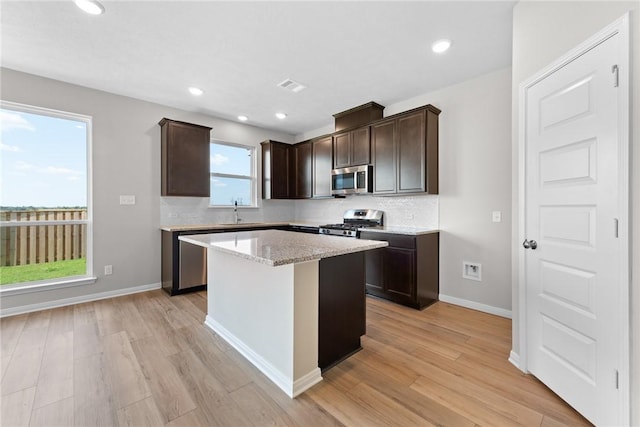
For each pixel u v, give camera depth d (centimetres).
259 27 216
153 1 188
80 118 325
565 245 154
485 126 297
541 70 168
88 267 332
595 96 135
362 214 418
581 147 143
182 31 221
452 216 325
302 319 171
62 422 143
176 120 376
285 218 536
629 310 122
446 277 331
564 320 155
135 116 360
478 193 304
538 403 158
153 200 375
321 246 190
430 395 165
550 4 164
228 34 225
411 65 276
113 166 344
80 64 274
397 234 316
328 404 158
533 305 179
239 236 252
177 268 351
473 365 197
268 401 160
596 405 137
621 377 125
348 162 404
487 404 157
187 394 165
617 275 126
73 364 195
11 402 156
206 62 270
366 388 172
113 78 304
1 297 279
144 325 261
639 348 119
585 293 142
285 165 505
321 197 449
